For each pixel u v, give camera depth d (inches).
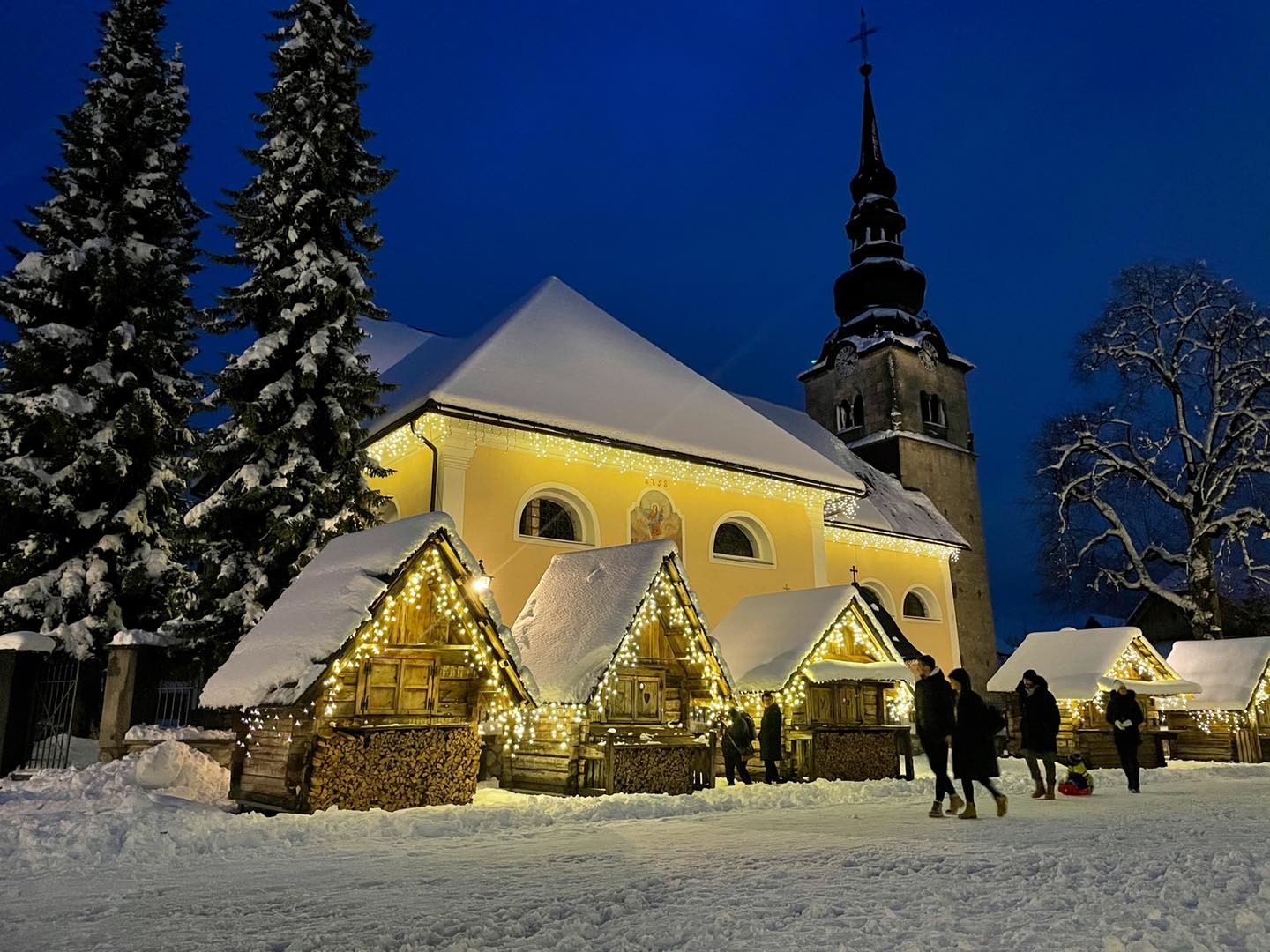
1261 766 808.3
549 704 521.3
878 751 667.4
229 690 442.9
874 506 1268.5
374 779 436.5
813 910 221.9
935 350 1658.5
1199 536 1213.7
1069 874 271.7
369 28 774.5
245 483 652.1
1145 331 1295.5
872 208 1782.7
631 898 236.1
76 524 728.3
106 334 773.3
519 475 786.2
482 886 260.2
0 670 562.3
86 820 365.4
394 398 869.8
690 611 575.2
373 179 759.7
